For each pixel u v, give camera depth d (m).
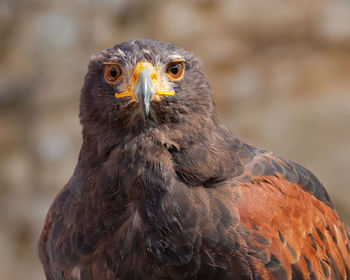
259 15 21.66
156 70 7.50
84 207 7.43
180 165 7.22
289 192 7.67
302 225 7.64
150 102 7.35
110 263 7.25
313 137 19.41
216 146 7.47
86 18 22.80
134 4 22.59
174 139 7.35
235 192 7.26
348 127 19.30
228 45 21.56
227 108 20.77
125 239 7.16
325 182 18.73
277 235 7.25
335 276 8.09
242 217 7.12
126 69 7.51
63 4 23.16
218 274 7.05
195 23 21.89
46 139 21.77
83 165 7.67
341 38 20.88
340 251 8.41
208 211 7.05
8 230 20.84
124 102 7.44
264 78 21.05
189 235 6.99
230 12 21.92
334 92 20.20
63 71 22.67
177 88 7.54
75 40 22.69
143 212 7.11
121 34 22.36
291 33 21.36
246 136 19.83
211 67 21.39
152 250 7.04
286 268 7.24
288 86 20.73
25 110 22.53
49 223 8.08
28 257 20.45
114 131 7.54
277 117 20.05
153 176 7.15
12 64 22.97
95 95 7.73
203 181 7.22
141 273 7.14
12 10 23.30
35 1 23.41
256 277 7.07
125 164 7.27
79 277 7.48
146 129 7.42
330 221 8.37
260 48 21.52
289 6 21.58
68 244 7.53
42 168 21.50
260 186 7.46
